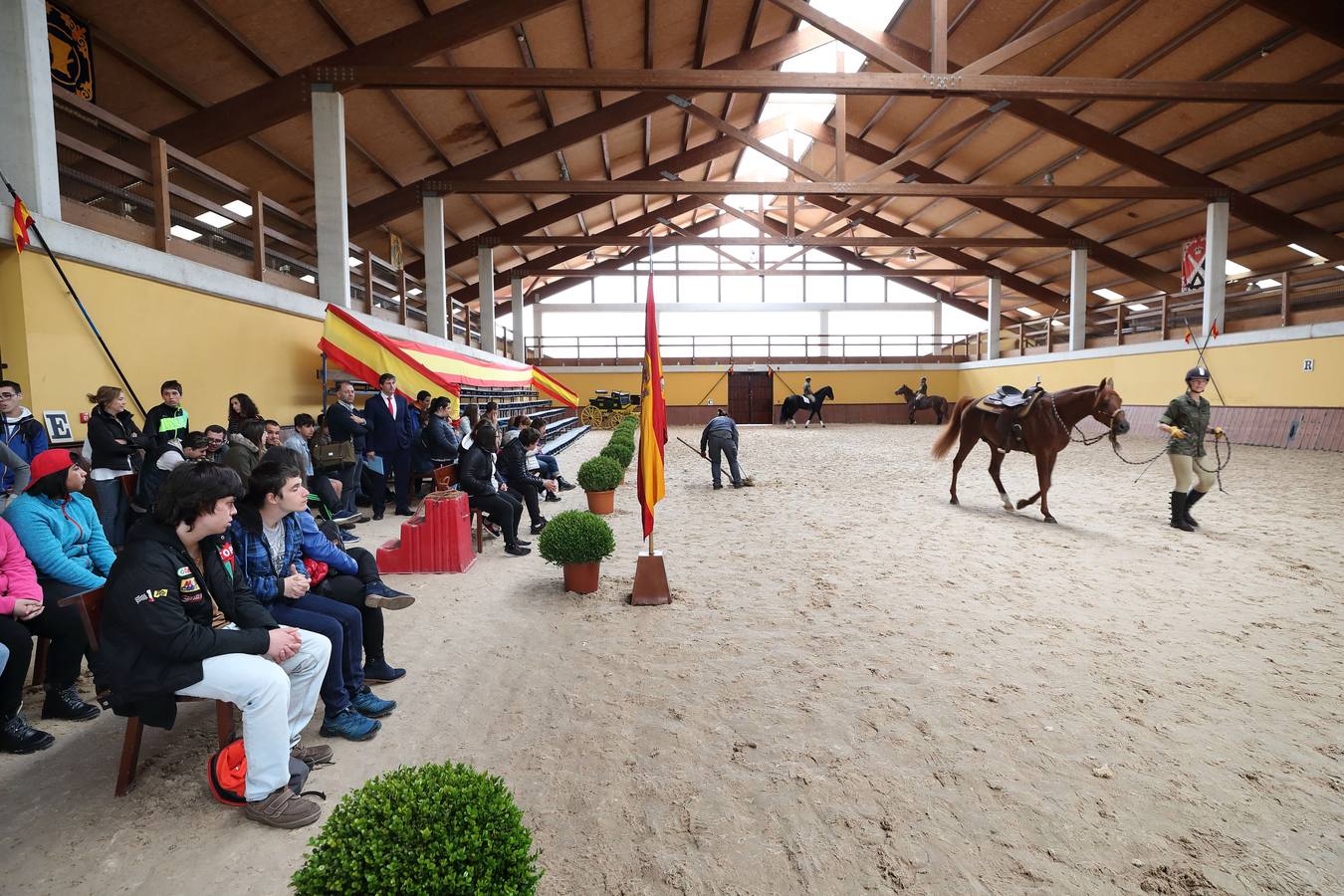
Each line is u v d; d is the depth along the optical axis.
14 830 2.19
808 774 2.53
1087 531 6.95
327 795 2.40
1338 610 4.38
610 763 2.62
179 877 1.97
